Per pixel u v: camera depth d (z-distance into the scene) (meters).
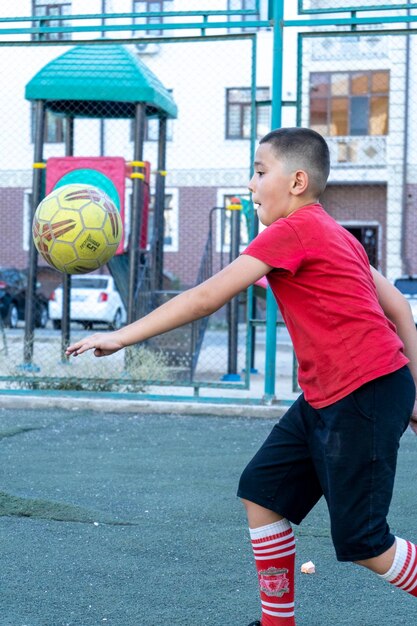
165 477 5.74
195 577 3.78
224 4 10.29
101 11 10.77
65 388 9.71
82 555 4.07
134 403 8.80
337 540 2.70
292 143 2.85
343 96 32.44
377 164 31.12
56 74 11.70
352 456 2.65
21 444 6.93
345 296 2.72
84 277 24.58
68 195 3.67
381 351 2.70
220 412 8.62
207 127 31.56
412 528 4.55
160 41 8.85
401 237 30.72
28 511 4.77
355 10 8.34
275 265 2.67
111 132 31.59
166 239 32.09
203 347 17.78
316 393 2.75
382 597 3.58
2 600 3.47
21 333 22.25
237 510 4.91
